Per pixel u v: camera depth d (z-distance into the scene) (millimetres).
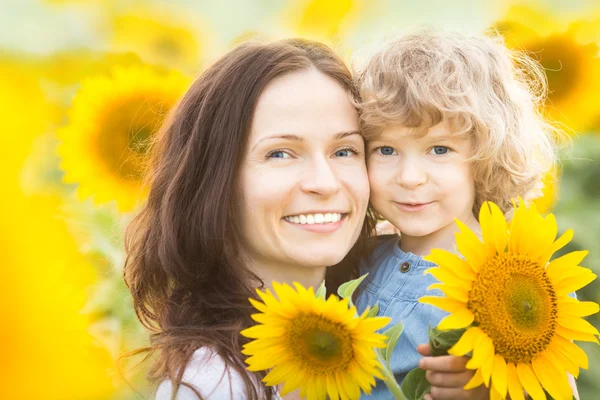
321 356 2488
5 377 3363
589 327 2480
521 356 2410
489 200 3311
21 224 3564
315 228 3000
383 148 3176
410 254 3295
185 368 2805
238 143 3021
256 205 2990
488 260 2432
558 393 2430
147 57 4637
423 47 3203
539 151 3619
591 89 4684
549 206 4441
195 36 5051
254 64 3070
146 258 3350
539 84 4676
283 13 5660
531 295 2436
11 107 4414
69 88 4629
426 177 3127
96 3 5188
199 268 3113
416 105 3059
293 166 3002
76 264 3998
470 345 2350
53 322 3496
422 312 3131
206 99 3123
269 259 3105
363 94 3139
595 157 4680
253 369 2512
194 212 3111
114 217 4266
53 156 4496
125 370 3795
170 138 3332
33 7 5078
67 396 3447
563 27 4734
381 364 2559
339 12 5531
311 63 3117
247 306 3014
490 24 4887
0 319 3381
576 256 2518
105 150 4316
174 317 3123
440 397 2490
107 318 4047
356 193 3078
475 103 3105
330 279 3428
